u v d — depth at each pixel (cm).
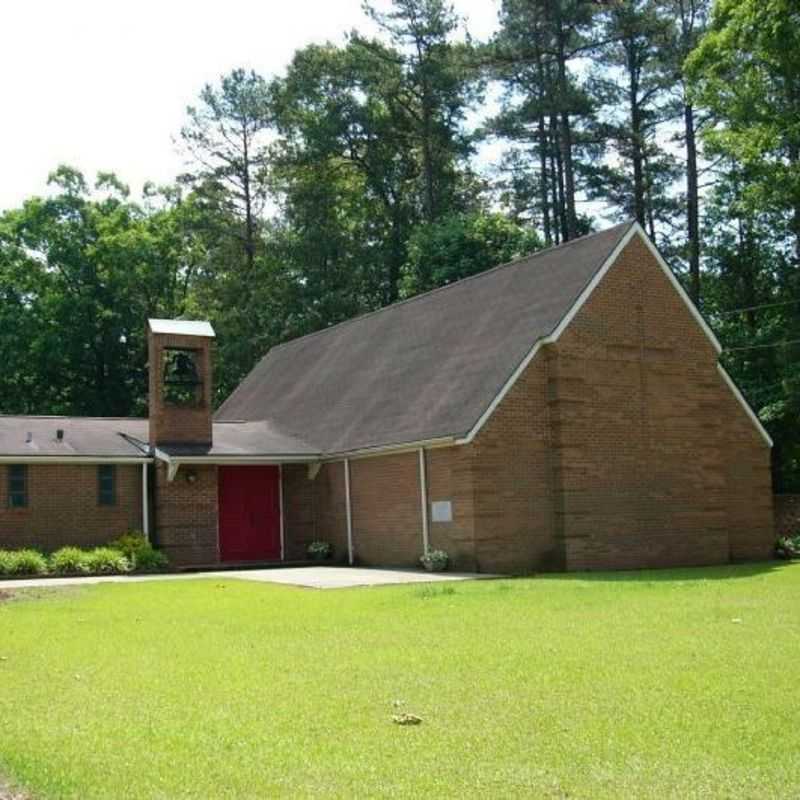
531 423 2431
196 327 2948
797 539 3186
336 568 2597
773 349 3991
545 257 2800
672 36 4803
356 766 633
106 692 880
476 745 679
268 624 1355
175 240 5366
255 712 789
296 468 2988
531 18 4988
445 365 2709
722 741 683
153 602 1723
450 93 5466
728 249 4431
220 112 5928
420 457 2505
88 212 5194
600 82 5106
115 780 607
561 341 2452
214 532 2855
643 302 2606
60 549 2600
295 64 5575
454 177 5728
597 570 2434
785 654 1020
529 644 1106
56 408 5247
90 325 5112
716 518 2669
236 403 3834
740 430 2877
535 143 5494
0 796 579
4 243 5125
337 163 5728
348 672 955
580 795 573
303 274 5412
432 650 1080
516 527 2384
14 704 834
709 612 1387
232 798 573
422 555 2483
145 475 2805
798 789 582
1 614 1564
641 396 2573
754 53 3147
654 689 850
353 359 3272
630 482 2528
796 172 3262
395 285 5553
